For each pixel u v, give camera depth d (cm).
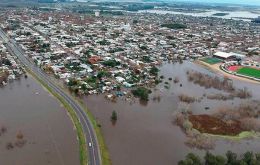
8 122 19038
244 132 19038
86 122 19212
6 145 16488
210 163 14588
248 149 17138
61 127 18625
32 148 16225
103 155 15575
